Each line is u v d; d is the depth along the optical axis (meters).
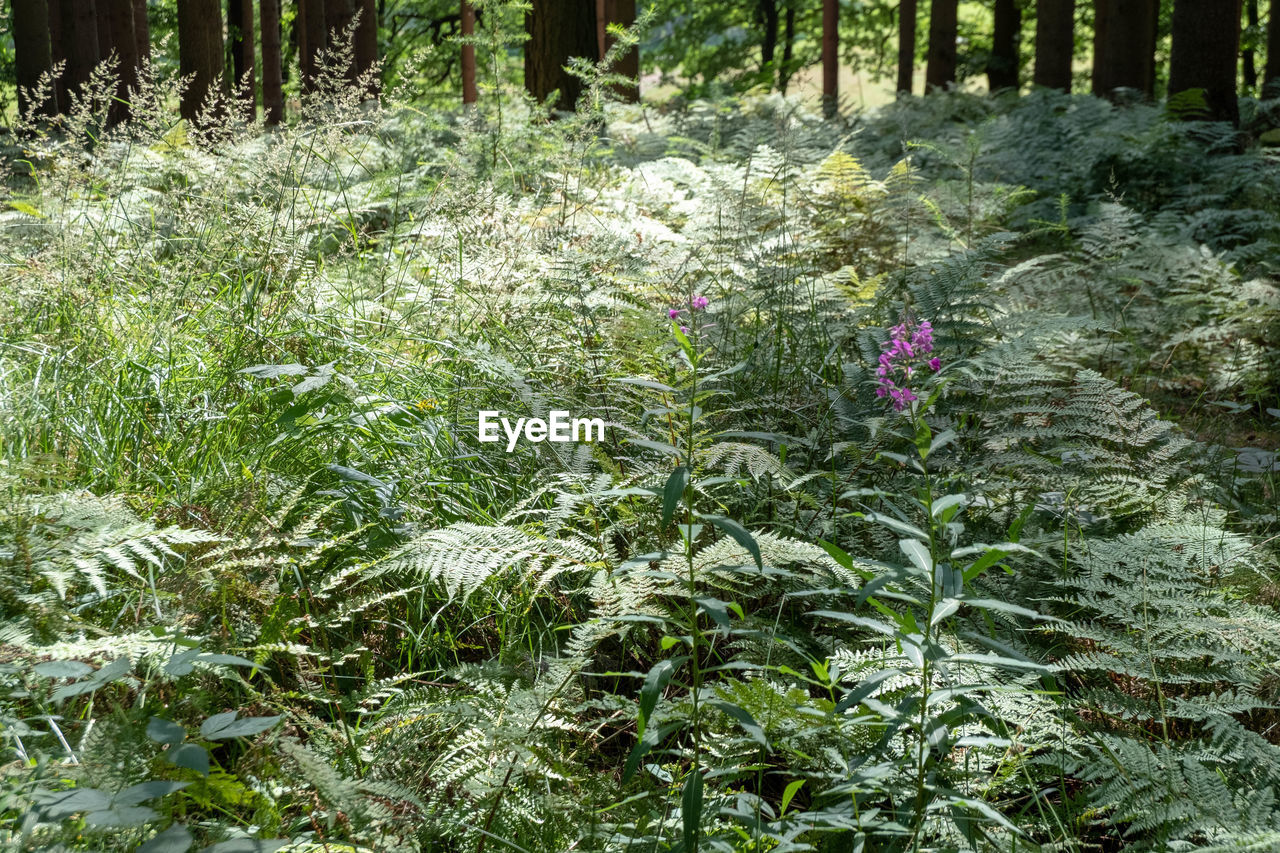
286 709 2.21
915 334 2.20
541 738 2.10
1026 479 3.52
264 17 18.45
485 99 8.37
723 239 5.42
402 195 5.93
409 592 3.08
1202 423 5.15
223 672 2.18
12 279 4.42
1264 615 2.76
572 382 3.99
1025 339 3.65
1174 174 9.17
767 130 7.46
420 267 5.08
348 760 2.25
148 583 2.57
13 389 3.52
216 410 3.69
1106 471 3.70
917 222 6.33
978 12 29.39
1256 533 3.74
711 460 2.80
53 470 2.78
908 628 1.94
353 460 3.56
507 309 4.50
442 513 3.30
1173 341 5.68
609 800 2.11
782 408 3.83
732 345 4.31
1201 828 2.02
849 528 3.25
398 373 4.17
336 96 5.41
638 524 3.06
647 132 10.87
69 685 2.05
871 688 1.87
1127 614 2.64
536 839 2.06
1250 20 25.56
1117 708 2.48
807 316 4.66
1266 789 2.09
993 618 2.90
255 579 2.66
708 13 31.89
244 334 4.07
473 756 2.21
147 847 1.50
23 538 2.27
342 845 1.86
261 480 2.99
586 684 2.82
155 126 5.59
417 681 2.77
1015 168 10.03
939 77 18.70
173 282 4.57
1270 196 8.41
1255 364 5.41
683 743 2.59
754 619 2.78
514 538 2.51
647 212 6.64
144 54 17.66
